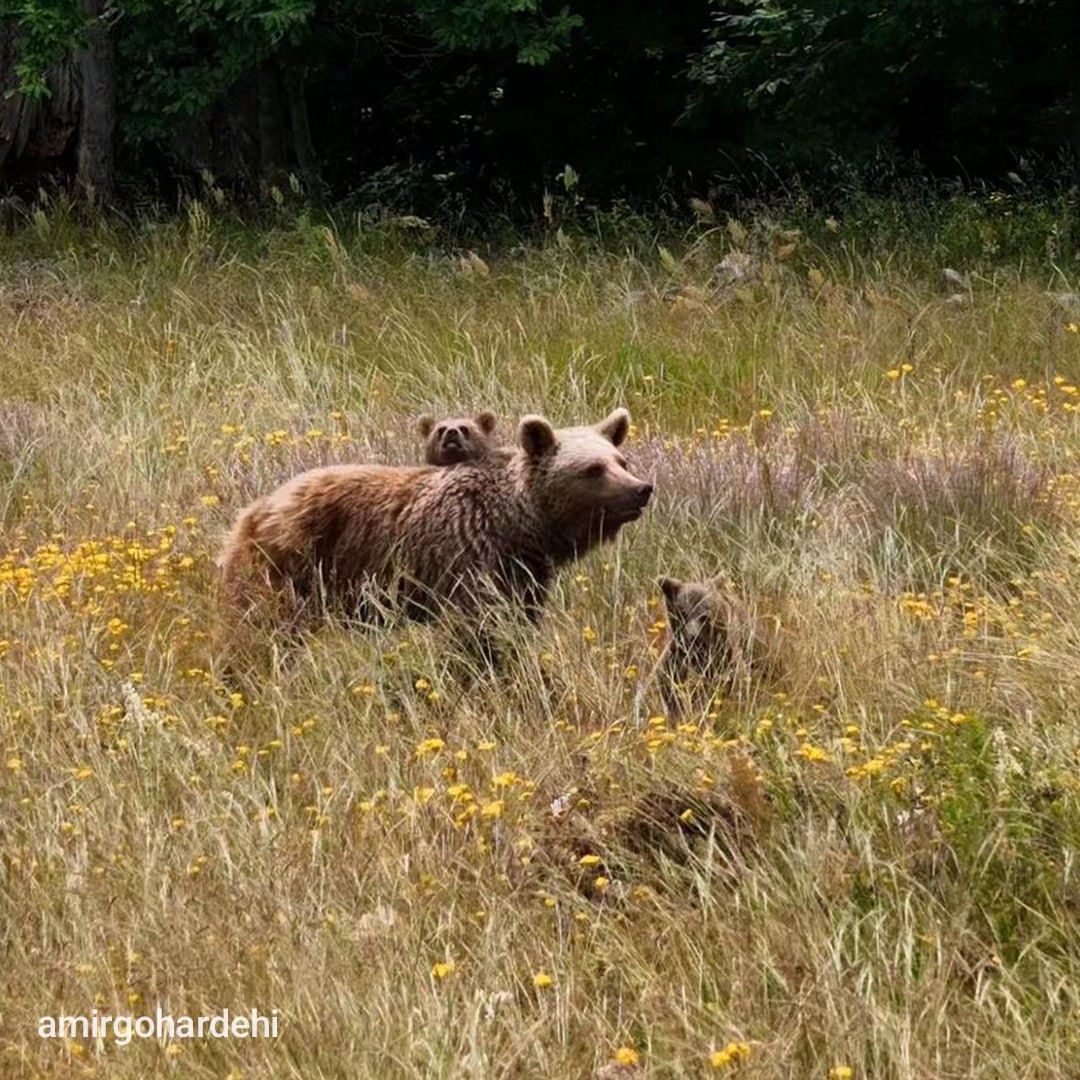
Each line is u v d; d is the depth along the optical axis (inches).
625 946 373.4
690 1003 351.6
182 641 540.1
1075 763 417.7
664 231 1305.4
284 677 511.8
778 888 383.2
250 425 824.3
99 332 1016.9
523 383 882.8
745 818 410.0
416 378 904.3
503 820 423.2
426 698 502.9
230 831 415.8
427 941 380.2
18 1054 346.0
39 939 386.9
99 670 508.7
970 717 434.9
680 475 679.1
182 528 650.8
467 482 543.2
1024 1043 332.5
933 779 417.1
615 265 1150.3
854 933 365.4
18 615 558.9
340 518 551.2
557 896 397.4
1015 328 948.6
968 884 380.8
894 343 922.1
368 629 532.1
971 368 896.9
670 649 510.6
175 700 498.6
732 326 952.3
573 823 426.0
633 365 902.4
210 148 1482.5
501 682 516.1
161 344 1002.1
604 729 473.1
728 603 518.0
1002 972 352.8
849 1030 335.9
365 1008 350.9
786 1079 331.0
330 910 386.9
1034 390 855.7
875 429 749.3
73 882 398.3
